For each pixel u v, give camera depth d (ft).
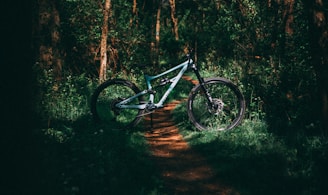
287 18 29.71
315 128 23.00
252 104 27.27
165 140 25.96
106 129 24.34
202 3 96.89
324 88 20.80
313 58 21.02
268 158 19.13
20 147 7.69
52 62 37.86
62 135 21.34
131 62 61.00
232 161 19.56
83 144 20.34
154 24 100.58
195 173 19.11
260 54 32.65
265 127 24.26
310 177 16.57
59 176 15.25
